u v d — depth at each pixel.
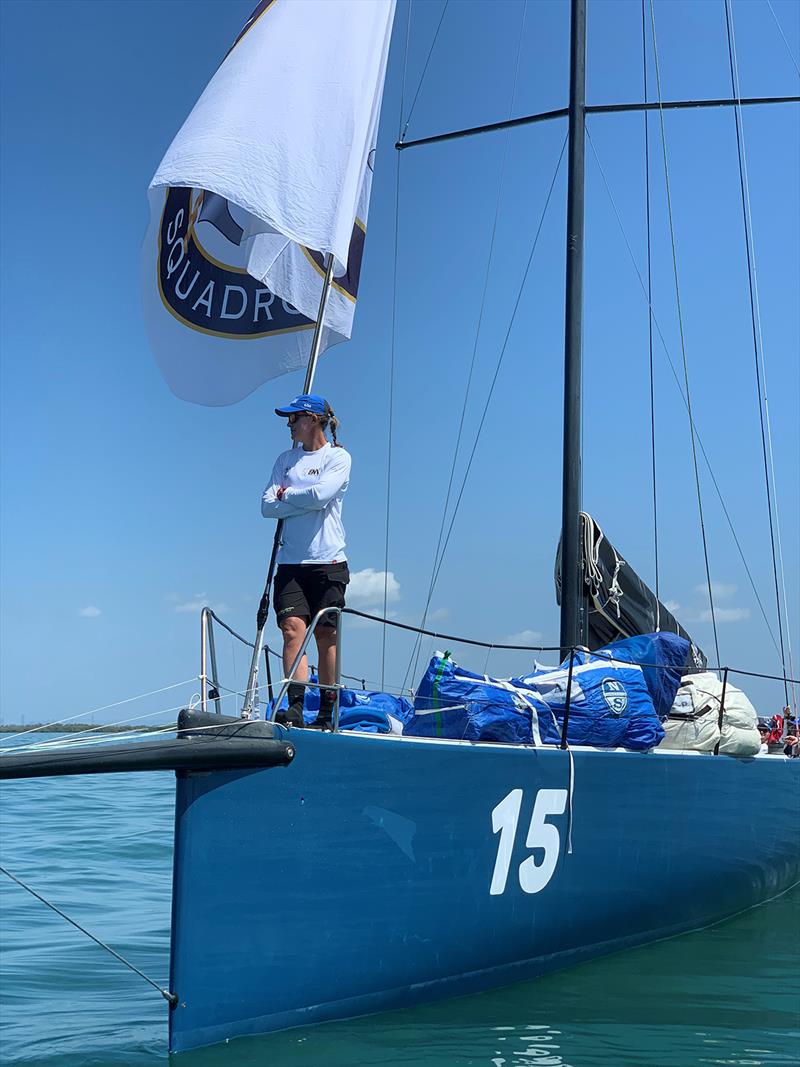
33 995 5.35
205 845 4.20
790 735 9.82
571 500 8.01
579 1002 5.06
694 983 5.47
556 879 5.60
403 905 4.81
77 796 15.35
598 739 6.04
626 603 8.04
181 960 4.13
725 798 7.25
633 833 6.18
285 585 4.97
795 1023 4.73
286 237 5.23
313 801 4.50
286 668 4.86
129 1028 4.73
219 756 4.15
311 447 5.11
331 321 5.82
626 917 6.18
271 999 4.39
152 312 5.82
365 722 5.32
